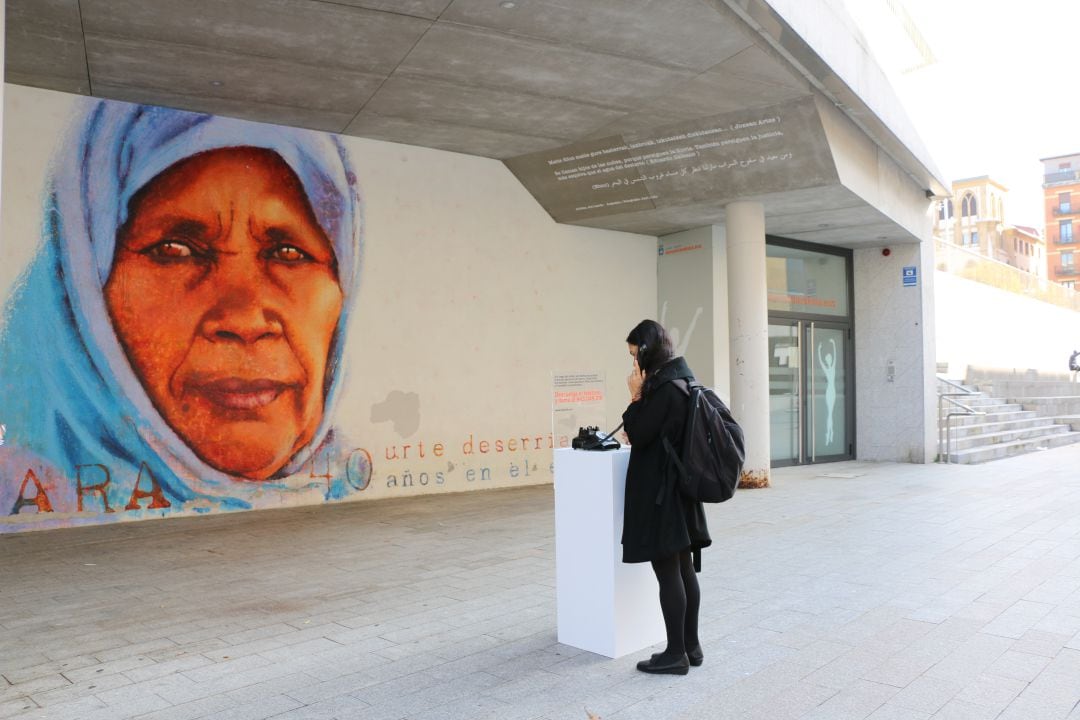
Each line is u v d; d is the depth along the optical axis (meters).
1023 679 3.95
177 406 9.12
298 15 7.17
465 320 11.43
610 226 12.92
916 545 7.30
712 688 3.91
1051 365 28.09
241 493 9.52
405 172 10.95
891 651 4.41
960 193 88.19
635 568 4.53
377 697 3.87
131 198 8.92
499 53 8.05
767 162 10.36
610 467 4.41
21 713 3.72
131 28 7.31
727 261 11.48
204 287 9.33
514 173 11.95
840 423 15.48
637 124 10.17
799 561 6.70
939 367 20.81
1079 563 6.48
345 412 10.30
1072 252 101.88
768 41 8.12
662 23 7.46
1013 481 11.97
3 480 8.16
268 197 9.82
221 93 8.86
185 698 3.89
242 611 5.43
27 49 7.64
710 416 4.04
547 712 3.65
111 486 8.73
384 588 6.02
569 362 12.56
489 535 8.12
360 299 10.48
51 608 5.54
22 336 8.27
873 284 15.53
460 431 11.33
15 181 8.29
